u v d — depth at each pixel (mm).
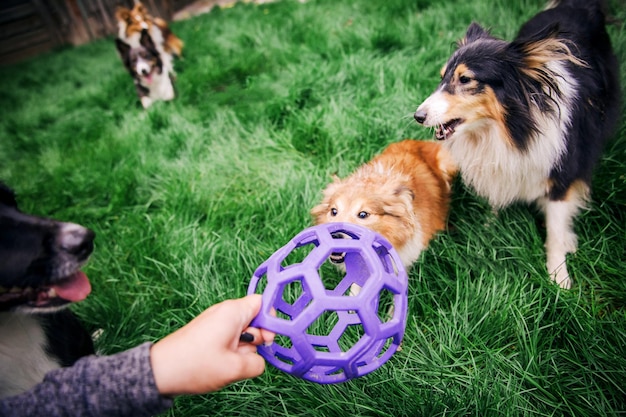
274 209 1073
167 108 1616
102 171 1367
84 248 668
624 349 728
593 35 972
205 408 771
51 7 3666
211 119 1468
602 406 682
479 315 802
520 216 938
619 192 914
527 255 874
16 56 3709
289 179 1130
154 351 454
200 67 1937
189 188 1173
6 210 660
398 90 1281
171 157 1359
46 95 2377
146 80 1808
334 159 1158
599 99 910
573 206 874
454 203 1029
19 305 646
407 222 877
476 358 764
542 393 719
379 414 719
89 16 3766
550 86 814
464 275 860
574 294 806
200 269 968
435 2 1745
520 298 806
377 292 535
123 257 1073
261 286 931
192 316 897
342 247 566
